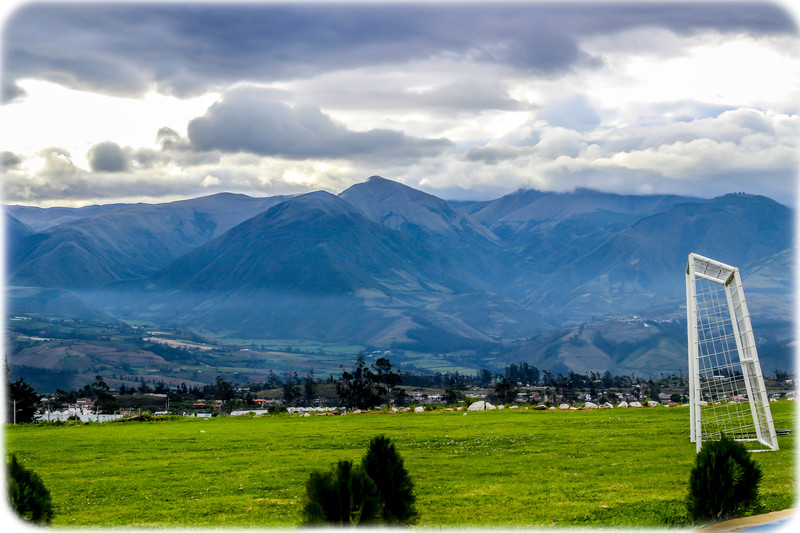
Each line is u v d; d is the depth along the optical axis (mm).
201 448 37938
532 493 24688
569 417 48562
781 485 22891
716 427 38594
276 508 24156
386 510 19578
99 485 28500
